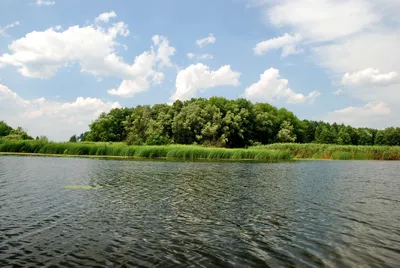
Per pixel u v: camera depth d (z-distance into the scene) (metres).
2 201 14.18
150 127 82.81
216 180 22.22
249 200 15.22
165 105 100.75
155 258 7.98
